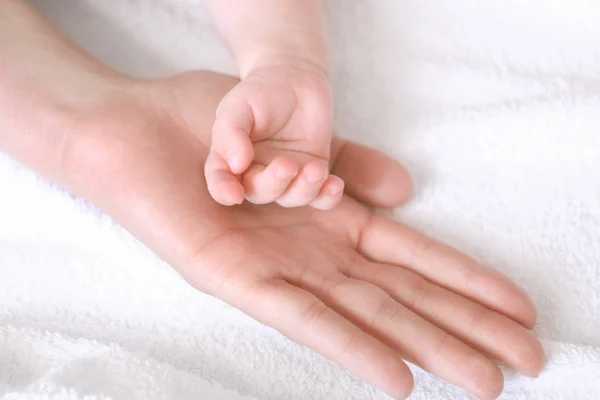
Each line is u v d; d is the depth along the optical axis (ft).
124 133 1.54
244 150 1.39
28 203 1.60
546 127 1.66
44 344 1.53
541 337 1.55
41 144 1.56
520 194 1.64
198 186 1.52
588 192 1.64
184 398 1.45
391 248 1.56
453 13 1.78
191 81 1.64
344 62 1.74
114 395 1.43
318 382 1.52
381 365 1.42
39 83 1.59
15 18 1.66
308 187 1.39
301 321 1.44
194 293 1.57
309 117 1.50
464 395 1.51
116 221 1.56
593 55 1.75
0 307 1.59
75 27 1.77
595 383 1.50
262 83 1.47
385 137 1.69
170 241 1.49
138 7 1.77
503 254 1.60
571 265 1.59
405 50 1.76
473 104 1.71
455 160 1.67
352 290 1.49
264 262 1.49
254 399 1.49
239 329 1.56
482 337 1.48
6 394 1.45
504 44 1.76
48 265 1.60
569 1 1.75
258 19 1.60
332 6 1.78
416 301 1.52
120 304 1.58
